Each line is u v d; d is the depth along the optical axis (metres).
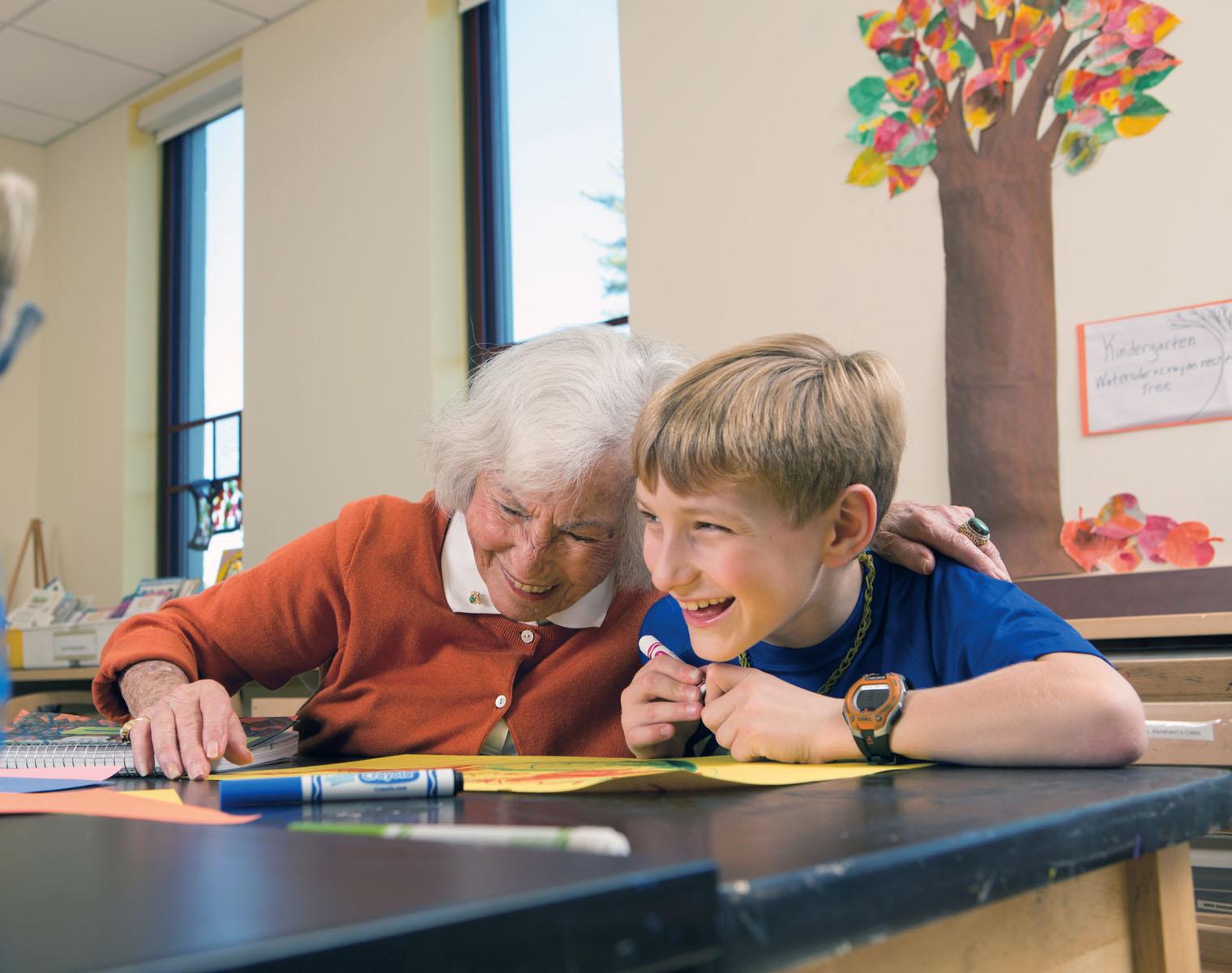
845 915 0.34
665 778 0.61
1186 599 2.05
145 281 4.48
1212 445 2.11
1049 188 2.32
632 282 2.95
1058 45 2.32
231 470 4.21
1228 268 2.12
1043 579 2.23
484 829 0.39
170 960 0.22
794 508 0.74
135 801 0.58
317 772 0.85
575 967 0.26
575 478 0.98
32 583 4.62
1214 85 2.15
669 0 2.94
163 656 1.14
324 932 0.23
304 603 1.22
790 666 0.95
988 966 0.45
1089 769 0.65
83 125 4.68
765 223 2.72
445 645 1.20
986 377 2.35
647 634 1.08
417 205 3.48
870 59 2.58
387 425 3.50
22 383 4.75
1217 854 1.44
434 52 3.53
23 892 0.30
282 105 3.89
